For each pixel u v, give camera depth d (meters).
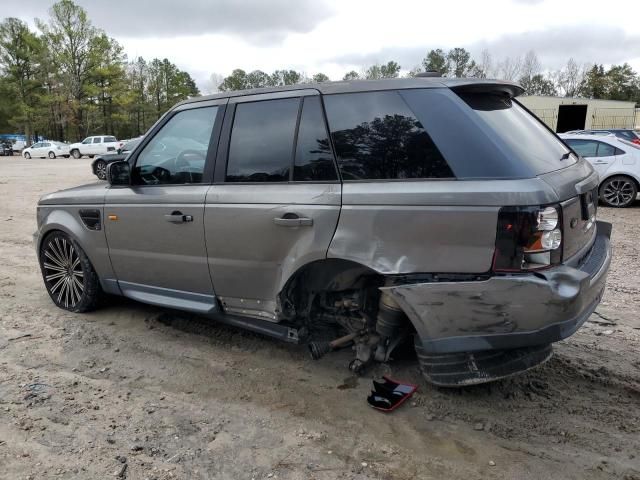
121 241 4.10
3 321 4.54
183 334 4.23
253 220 3.30
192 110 3.78
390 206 2.79
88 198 4.30
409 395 3.18
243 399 3.22
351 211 2.91
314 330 3.62
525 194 2.48
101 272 4.38
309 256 3.08
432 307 2.73
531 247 2.51
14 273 6.11
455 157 2.68
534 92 69.94
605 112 39.69
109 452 2.69
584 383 3.33
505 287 2.55
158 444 2.76
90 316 4.64
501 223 2.51
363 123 3.01
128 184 4.02
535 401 3.12
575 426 2.87
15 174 21.84
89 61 61.16
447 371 2.93
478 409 3.05
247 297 3.52
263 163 3.36
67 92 59.59
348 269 3.19
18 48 56.91
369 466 2.58
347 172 3.01
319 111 3.17
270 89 3.43
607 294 5.15
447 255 2.66
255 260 3.37
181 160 3.77
